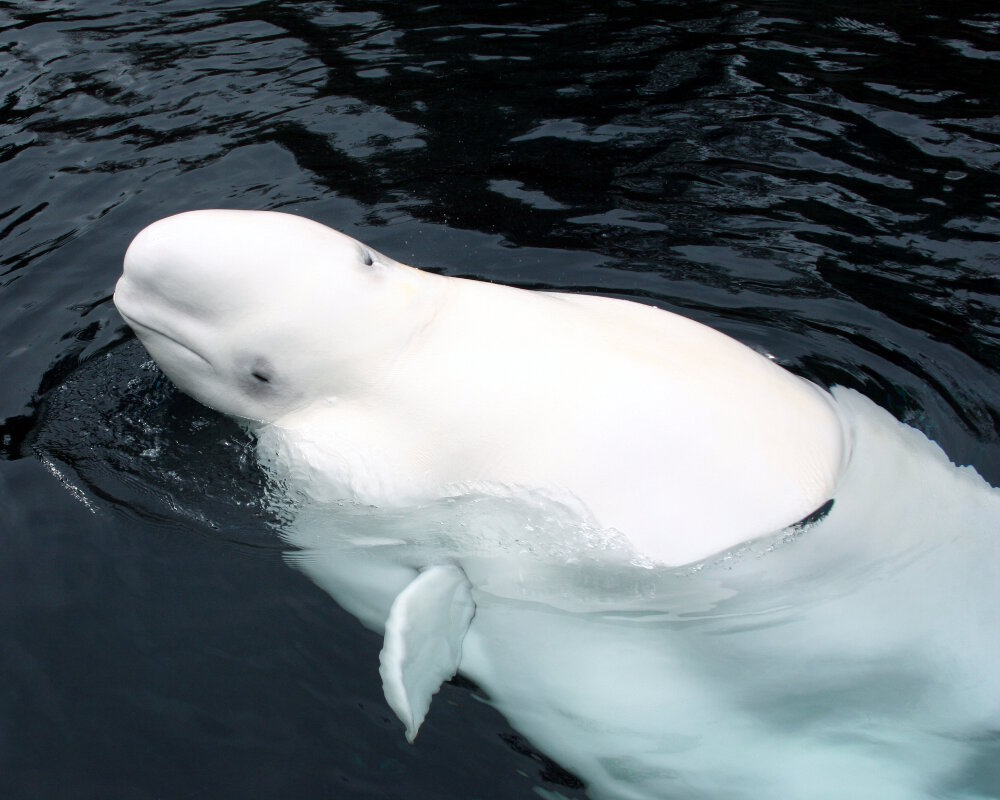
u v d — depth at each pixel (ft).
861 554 16.85
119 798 15.19
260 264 18.51
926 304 25.89
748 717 16.37
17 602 18.31
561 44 37.96
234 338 18.86
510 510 17.35
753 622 16.61
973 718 15.92
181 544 19.54
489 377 17.71
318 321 18.47
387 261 19.54
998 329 25.09
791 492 16.84
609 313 18.72
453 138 32.83
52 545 19.47
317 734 16.21
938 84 34.45
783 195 29.78
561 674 17.04
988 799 15.40
